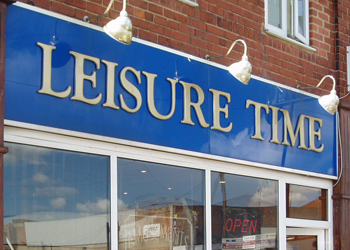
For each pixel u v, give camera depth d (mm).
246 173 6023
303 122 6703
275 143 6316
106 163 4793
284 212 6410
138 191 5016
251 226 6031
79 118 4543
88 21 4727
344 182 7113
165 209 5215
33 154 4328
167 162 5262
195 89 5531
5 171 4148
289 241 6652
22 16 4281
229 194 5848
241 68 5156
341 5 7449
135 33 5133
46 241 4324
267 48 6445
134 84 4992
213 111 5676
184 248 5324
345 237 7016
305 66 6902
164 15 5414
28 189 4266
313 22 7109
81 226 4551
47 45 4391
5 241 4094
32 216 4266
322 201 7020
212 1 5902
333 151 7082
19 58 4219
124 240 4840
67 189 4500
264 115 6219
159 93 5199
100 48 4777
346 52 7438
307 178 6773
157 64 5223
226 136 5766
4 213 4113
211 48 5816
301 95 6742
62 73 4469
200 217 5516
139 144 4961
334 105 6285
